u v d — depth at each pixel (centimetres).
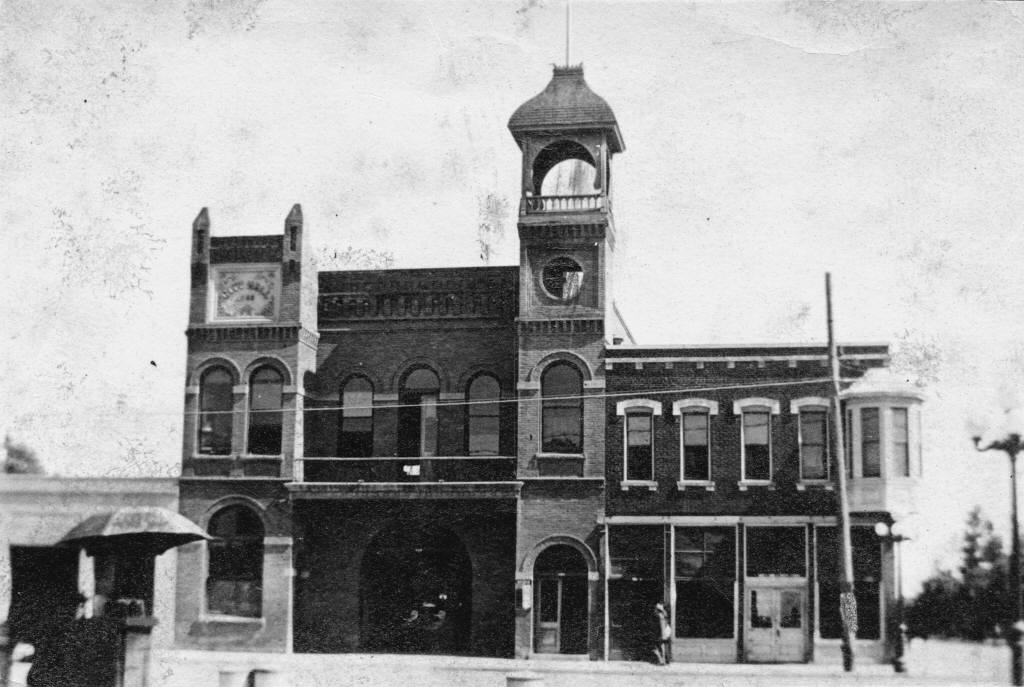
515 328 3338
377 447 3347
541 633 3088
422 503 3238
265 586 3200
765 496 3056
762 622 3011
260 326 3325
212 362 3344
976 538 2955
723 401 3119
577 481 3116
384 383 3372
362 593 3262
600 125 3216
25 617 2858
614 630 3052
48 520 3175
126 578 2344
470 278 3372
